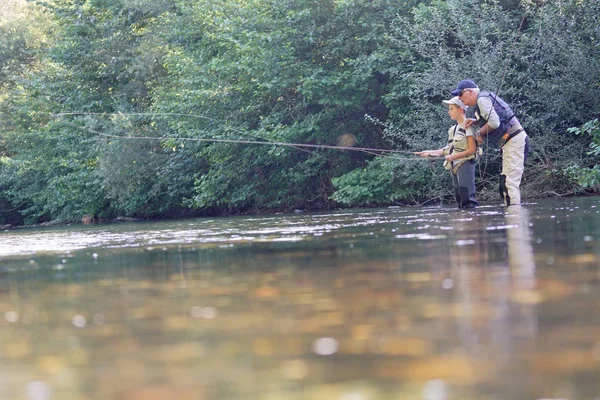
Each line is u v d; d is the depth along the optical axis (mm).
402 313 1833
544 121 17000
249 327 1729
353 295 2207
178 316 1961
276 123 21531
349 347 1438
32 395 1142
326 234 5938
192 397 1082
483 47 17344
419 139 17812
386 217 9367
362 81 19594
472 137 11531
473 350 1365
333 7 20453
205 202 24000
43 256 5336
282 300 2176
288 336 1586
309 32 20047
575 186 16188
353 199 18625
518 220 6539
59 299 2514
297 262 3482
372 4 19562
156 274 3275
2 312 2240
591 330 1521
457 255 3420
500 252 3463
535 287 2197
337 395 1071
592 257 3018
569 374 1168
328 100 19734
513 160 11406
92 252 5465
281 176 22812
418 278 2580
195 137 22625
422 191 18547
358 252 3908
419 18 17781
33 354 1504
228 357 1393
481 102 11328
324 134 21297
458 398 1040
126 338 1649
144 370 1296
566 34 16688
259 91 21078
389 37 17953
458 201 11891
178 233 8406
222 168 23422
